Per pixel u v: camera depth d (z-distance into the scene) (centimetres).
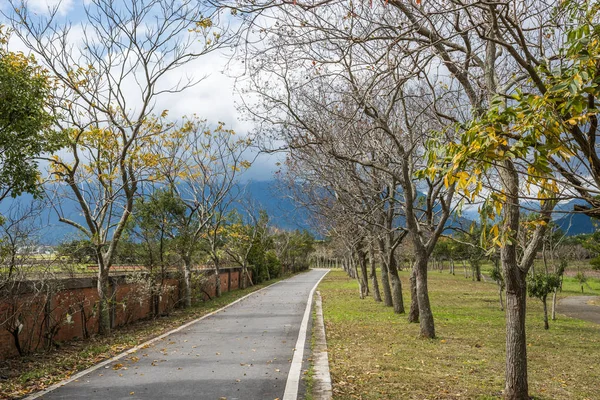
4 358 1032
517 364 720
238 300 2653
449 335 1385
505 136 344
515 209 712
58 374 907
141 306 1845
